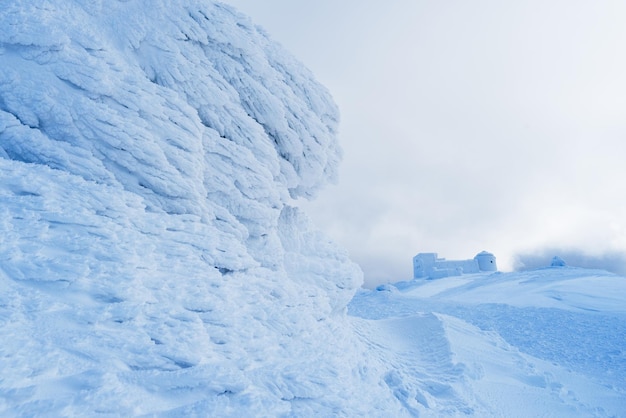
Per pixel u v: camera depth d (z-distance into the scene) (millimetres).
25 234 5148
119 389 3867
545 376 12016
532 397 10211
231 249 8234
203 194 8742
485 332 17438
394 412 7059
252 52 11297
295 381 5512
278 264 10734
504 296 40969
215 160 9609
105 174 7441
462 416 8289
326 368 6504
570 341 19500
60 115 7441
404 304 38719
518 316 27953
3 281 4562
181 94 9516
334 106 14156
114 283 5234
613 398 11039
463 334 15891
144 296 5434
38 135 7238
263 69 11633
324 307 10750
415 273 82438
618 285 37406
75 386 3738
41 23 7699
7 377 3455
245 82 11250
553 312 28625
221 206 9430
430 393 9516
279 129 11977
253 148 10734
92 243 5582
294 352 6738
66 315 4543
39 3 8016
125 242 6059
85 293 4973
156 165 7949
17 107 7375
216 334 5727
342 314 14891
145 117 8273
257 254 10164
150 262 6152
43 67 7645
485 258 78250
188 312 5668
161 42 9453
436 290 60344
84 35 8141
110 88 7965
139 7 9617
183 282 6270
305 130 12641
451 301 39125
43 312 4434
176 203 8125
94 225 5922
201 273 6840
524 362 13523
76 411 3412
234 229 9242
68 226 5703
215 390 4484
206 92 9852
